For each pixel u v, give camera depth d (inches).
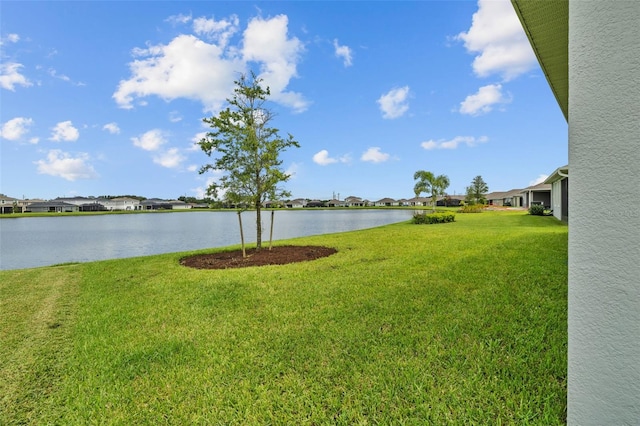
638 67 38.8
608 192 40.7
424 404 77.6
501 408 74.4
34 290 211.9
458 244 321.4
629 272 39.1
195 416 79.7
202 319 143.0
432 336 111.3
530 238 332.8
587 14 42.8
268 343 115.6
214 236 746.8
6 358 114.1
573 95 43.8
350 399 82.4
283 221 1226.6
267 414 78.8
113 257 478.0
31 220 1724.9
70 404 87.4
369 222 1123.9
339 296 163.3
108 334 131.5
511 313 125.3
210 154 309.9
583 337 42.5
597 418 41.2
